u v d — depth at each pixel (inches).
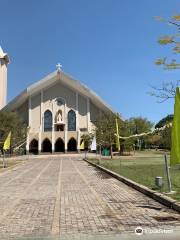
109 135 1923.0
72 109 3065.9
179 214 358.6
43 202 457.7
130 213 370.3
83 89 2977.4
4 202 464.1
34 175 924.0
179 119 331.6
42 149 2999.5
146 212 373.7
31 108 3046.3
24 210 402.6
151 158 1856.5
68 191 566.6
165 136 1628.9
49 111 3053.6
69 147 3016.7
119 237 277.0
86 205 426.9
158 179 487.5
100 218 348.8
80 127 3041.3
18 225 327.6
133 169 977.5
